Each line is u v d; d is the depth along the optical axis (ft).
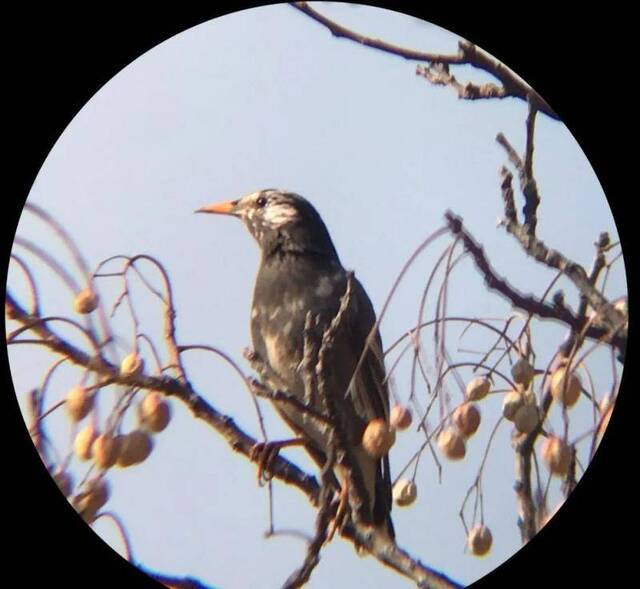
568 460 18.83
